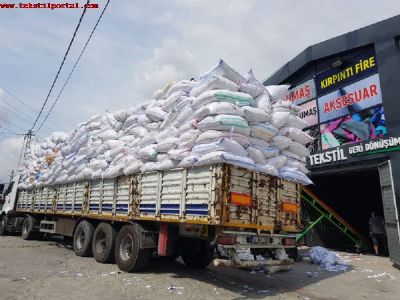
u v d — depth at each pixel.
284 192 6.62
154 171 6.71
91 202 8.81
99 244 8.34
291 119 6.85
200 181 5.70
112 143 8.12
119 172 7.57
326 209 12.95
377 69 11.45
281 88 6.98
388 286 6.77
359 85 12.09
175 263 8.58
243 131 5.87
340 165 12.14
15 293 5.22
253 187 5.91
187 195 5.89
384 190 10.03
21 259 8.34
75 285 5.86
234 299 5.36
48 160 11.71
